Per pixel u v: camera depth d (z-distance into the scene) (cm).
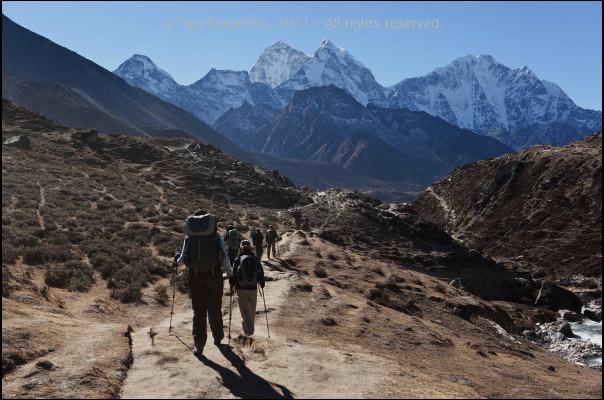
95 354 939
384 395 752
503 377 1240
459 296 3312
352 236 5850
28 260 2284
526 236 9712
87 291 1961
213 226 929
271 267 2795
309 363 901
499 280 5372
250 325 1052
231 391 750
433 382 885
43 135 8288
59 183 5209
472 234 10919
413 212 7031
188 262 923
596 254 8081
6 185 4550
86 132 8456
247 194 7375
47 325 1134
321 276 2859
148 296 1952
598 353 3081
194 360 905
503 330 2677
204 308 941
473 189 12825
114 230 3378
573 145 12569
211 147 9881
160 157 8538
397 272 3584
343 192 8069
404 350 1399
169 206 5056
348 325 1574
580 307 5134
